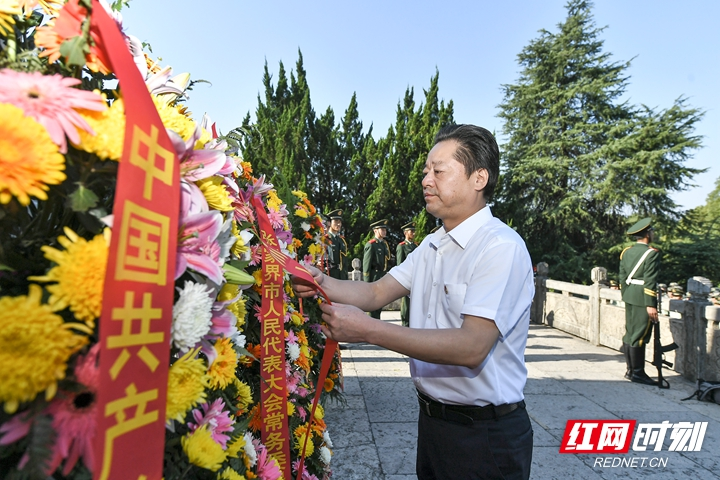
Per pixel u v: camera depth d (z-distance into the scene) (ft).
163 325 2.19
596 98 74.54
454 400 4.66
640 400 13.69
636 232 15.88
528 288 4.65
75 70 2.38
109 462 1.85
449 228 5.14
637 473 9.29
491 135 4.96
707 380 14.71
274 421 4.93
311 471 6.82
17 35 2.42
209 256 2.63
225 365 3.07
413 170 56.59
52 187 2.10
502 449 4.58
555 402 13.44
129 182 2.01
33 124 1.86
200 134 2.92
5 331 1.72
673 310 17.04
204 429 2.83
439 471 4.85
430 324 5.12
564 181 74.28
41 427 1.89
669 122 67.92
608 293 21.25
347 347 20.88
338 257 23.12
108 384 1.85
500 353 4.65
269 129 58.54
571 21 78.64
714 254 59.52
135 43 2.78
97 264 1.96
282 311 5.07
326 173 60.03
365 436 10.68
